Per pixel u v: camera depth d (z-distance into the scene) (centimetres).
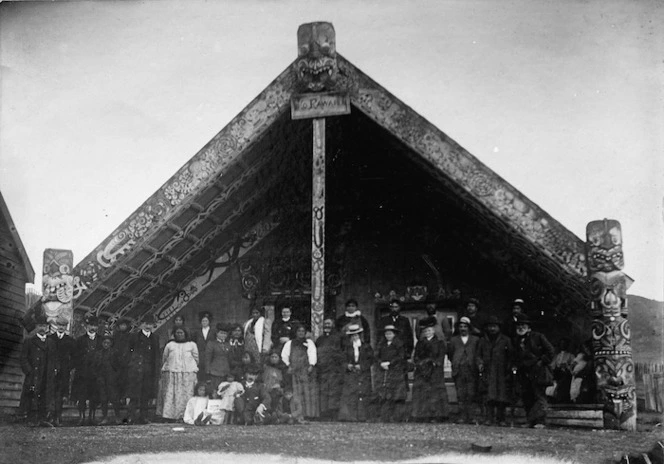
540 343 1070
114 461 1047
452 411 1089
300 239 1195
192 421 1161
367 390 1113
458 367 1094
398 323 1128
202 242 1220
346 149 1164
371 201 1168
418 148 1116
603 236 1051
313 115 1152
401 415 1099
